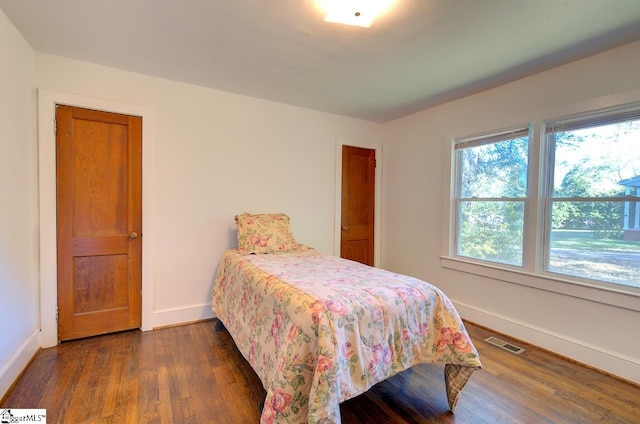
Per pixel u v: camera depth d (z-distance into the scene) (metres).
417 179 3.59
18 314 1.98
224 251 3.02
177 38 2.02
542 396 1.83
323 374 1.27
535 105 2.50
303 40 2.02
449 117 3.21
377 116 3.74
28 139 2.16
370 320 1.50
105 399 1.73
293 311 1.48
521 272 2.58
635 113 2.01
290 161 3.37
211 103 2.91
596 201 2.20
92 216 2.47
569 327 2.29
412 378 2.04
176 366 2.10
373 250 4.01
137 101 2.60
